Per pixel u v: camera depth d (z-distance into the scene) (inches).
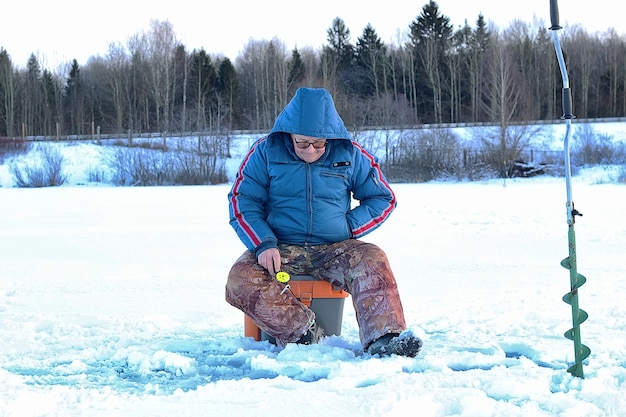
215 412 83.2
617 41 2356.1
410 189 847.1
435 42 2341.3
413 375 96.1
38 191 928.9
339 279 120.1
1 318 147.9
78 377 103.0
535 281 189.9
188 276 210.8
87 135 2176.4
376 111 1828.2
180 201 619.5
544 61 2306.8
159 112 2300.7
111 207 544.7
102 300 172.1
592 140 1566.2
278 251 118.3
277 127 123.3
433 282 192.7
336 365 102.3
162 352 111.1
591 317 138.1
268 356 111.8
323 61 2217.0
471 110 2235.5
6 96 2332.7
